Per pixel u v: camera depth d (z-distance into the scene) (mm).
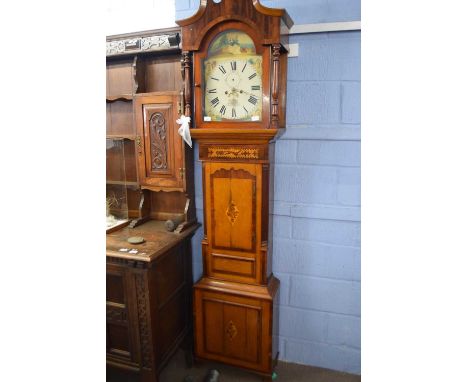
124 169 1913
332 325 1789
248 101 1423
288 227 1752
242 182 1525
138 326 1514
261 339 1613
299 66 1590
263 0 1577
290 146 1671
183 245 1799
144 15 1840
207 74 1457
